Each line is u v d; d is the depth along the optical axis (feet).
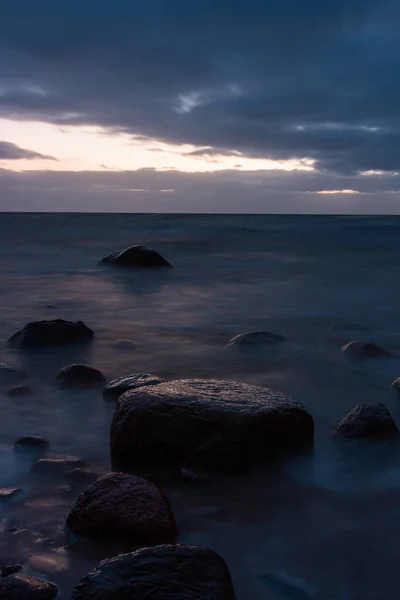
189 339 20.66
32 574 7.80
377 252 53.26
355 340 20.68
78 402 14.06
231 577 7.77
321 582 7.70
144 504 8.73
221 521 9.14
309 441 11.63
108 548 8.38
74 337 19.74
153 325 23.00
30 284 33.47
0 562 8.06
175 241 61.77
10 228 74.02
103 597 6.75
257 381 15.99
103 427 12.65
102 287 32.71
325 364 17.58
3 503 9.55
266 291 31.91
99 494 8.90
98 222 83.25
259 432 10.94
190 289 32.40
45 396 14.48
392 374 16.62
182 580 6.99
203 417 10.99
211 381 12.66
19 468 10.80
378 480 10.43
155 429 10.98
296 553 8.30
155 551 7.40
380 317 25.03
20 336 19.40
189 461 10.78
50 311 25.82
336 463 11.08
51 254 50.57
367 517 9.23
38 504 9.55
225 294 30.78
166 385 12.26
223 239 63.82
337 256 50.26
